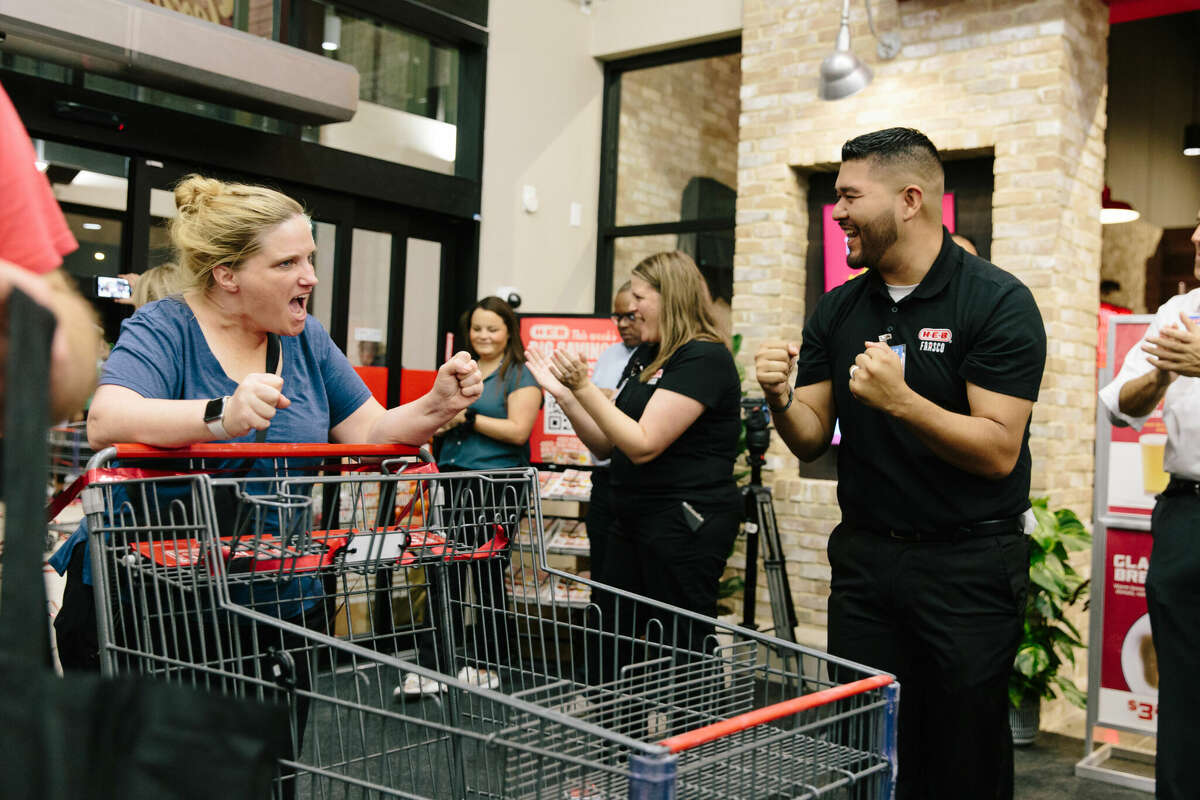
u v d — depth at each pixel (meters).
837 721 1.22
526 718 1.30
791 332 5.09
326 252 4.88
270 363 1.63
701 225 5.75
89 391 0.76
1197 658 2.37
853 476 2.09
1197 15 5.68
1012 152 4.38
